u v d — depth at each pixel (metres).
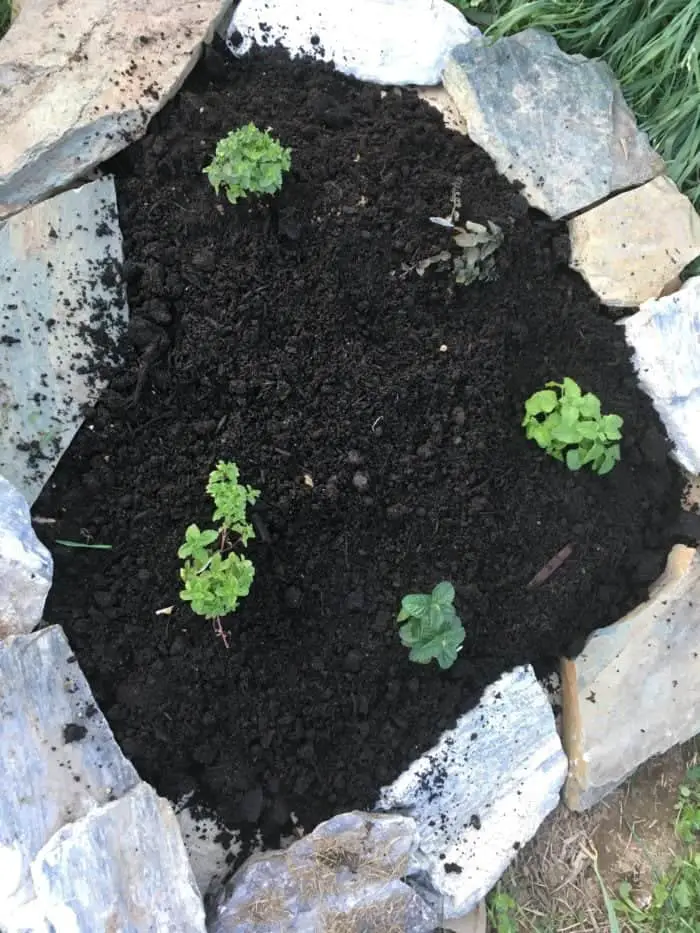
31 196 0.92
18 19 0.95
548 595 0.97
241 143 0.87
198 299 0.91
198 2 0.98
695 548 1.01
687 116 1.06
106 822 0.74
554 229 1.03
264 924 0.83
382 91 1.03
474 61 1.02
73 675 0.79
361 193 0.95
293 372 0.91
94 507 0.88
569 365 1.01
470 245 0.93
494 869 0.92
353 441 0.91
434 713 0.94
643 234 1.03
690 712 0.98
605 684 0.98
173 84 0.95
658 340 1.00
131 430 0.90
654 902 0.98
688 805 1.03
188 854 0.88
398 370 0.94
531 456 0.97
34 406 0.87
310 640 0.91
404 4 1.04
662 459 1.02
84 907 0.70
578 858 1.00
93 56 0.94
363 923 0.85
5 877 0.70
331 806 0.92
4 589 0.76
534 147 1.02
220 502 0.83
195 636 0.88
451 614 0.87
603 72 1.06
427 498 0.93
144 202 0.93
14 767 0.73
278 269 0.93
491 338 0.96
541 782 0.95
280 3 1.02
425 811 0.93
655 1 1.06
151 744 0.86
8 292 0.87
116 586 0.87
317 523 0.90
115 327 0.90
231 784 0.89
